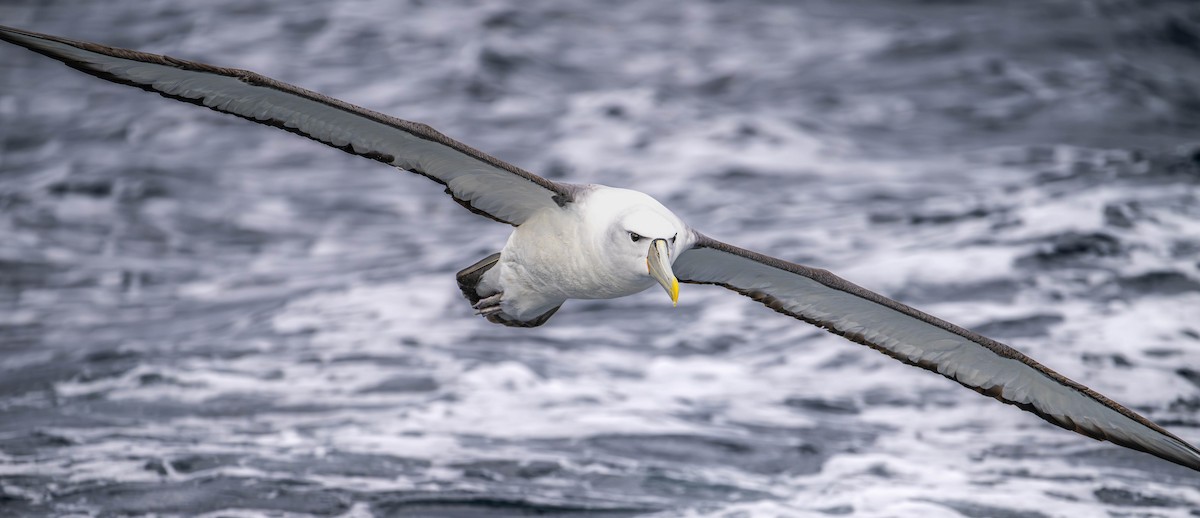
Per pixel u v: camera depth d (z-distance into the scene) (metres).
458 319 15.20
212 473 9.86
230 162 25.05
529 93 30.02
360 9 37.16
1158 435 7.16
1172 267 15.09
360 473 9.94
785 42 35.16
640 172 23.53
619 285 7.26
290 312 15.50
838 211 19.81
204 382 12.51
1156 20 36.84
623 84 31.00
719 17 37.84
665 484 9.95
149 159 24.92
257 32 35.34
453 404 11.81
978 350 7.61
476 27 35.28
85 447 10.47
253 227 20.73
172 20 36.66
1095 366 12.63
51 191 21.95
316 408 11.71
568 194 7.27
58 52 6.43
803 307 8.19
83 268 18.16
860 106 29.09
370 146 7.23
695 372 13.25
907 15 38.06
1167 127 27.34
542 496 9.58
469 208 7.52
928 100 29.44
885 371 13.17
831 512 9.40
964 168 23.36
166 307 16.31
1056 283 14.89
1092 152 24.66
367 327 14.77
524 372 12.94
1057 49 33.75
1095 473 10.36
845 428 11.52
